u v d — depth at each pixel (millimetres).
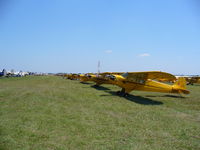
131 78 10242
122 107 6828
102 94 10719
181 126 4586
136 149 3051
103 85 19438
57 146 3010
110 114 5566
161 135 3842
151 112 6137
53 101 7496
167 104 8102
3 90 11211
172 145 3328
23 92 10312
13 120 4430
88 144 3162
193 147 3287
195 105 8016
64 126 4125
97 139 3430
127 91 10320
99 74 17047
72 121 4570
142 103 8055
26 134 3502
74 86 16391
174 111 6520
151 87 10805
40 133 3600
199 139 3705
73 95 9664
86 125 4285
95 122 4590
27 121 4391
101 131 3904
